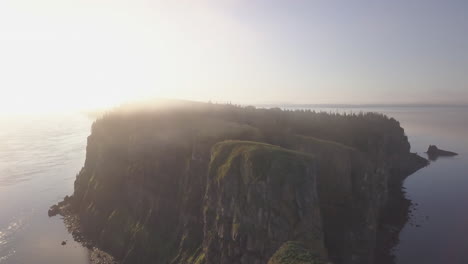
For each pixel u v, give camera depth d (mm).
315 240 53062
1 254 83062
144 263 77500
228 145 69500
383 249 85062
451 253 83688
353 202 74312
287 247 44656
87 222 99688
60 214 109438
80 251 85750
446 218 108062
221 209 62000
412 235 94562
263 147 64188
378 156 114125
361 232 70562
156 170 91625
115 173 106938
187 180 81500
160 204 86750
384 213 107438
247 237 56500
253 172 58500
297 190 55531
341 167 77375
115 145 112500
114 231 90500
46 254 83438
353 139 114938
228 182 61625
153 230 83312
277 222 54156
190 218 75312
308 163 58906
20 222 102812
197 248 70000
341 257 65562
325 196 72812
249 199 57688
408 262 79375
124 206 97562
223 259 59188
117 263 80062
